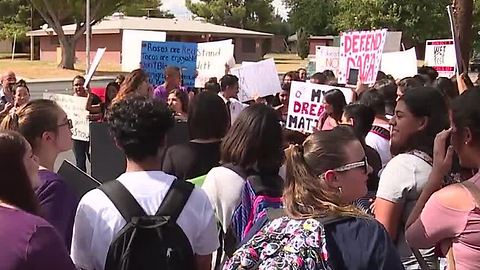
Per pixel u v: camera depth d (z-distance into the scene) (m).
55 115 3.34
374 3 40.78
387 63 12.02
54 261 2.37
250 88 10.32
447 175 3.02
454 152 2.95
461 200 2.58
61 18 46.00
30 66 47.97
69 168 3.83
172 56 11.87
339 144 2.46
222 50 12.16
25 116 3.30
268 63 10.38
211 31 52.66
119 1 46.12
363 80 8.57
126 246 2.87
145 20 54.66
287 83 11.15
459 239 2.59
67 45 46.41
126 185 2.97
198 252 3.05
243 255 2.35
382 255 2.27
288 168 2.50
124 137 3.02
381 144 5.09
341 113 6.02
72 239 3.05
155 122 3.02
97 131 6.45
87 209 2.95
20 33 60.97
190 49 11.85
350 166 2.46
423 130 3.43
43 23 62.38
